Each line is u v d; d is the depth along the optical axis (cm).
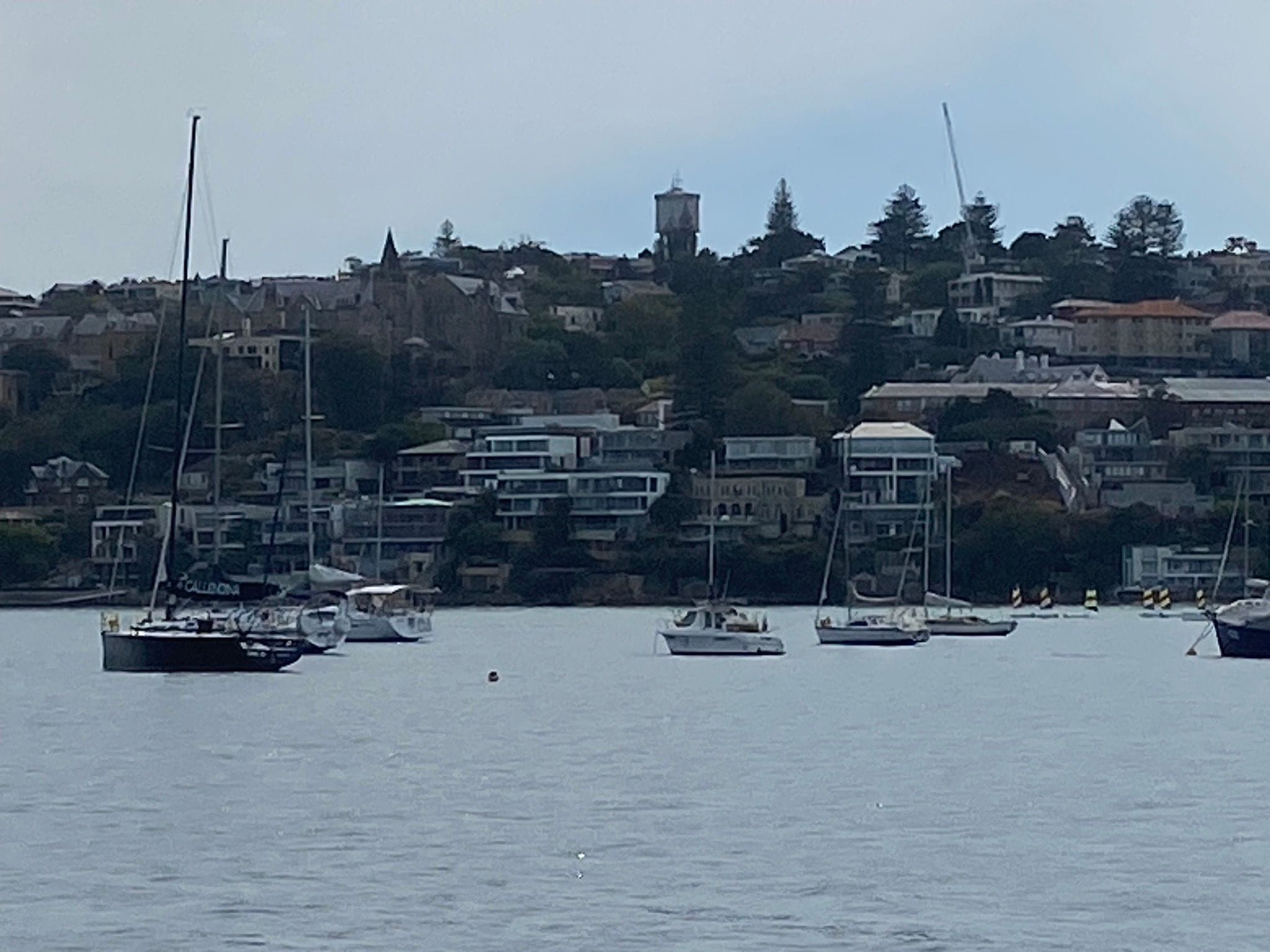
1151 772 7475
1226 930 4953
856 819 6350
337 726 9012
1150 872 5550
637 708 10175
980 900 5228
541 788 7006
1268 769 7562
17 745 8188
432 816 6400
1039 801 6725
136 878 5450
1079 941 4844
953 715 9800
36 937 4862
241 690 10712
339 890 5316
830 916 5059
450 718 9512
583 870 5566
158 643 11438
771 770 7500
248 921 5003
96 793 6875
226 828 6166
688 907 5147
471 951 4750
